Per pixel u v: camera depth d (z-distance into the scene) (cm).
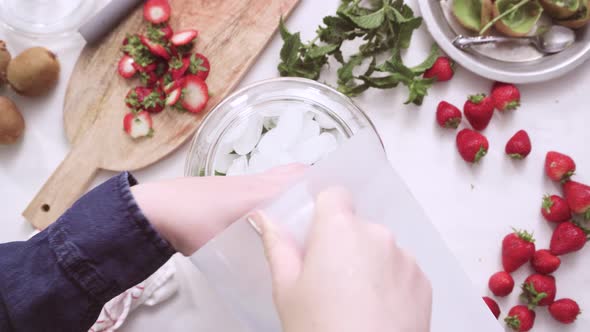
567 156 101
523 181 104
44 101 102
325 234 47
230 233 56
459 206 103
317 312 43
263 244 54
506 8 100
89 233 66
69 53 103
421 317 46
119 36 100
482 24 101
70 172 98
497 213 104
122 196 67
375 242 47
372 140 59
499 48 103
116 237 66
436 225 103
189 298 93
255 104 90
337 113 88
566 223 101
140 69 99
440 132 103
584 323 103
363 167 58
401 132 103
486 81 104
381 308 43
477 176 104
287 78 90
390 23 96
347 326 41
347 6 99
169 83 100
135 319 93
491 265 103
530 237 99
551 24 103
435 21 99
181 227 70
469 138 100
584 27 102
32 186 101
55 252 67
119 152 99
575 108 105
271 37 101
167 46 99
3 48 98
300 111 88
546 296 99
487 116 100
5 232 100
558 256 104
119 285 68
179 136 99
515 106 101
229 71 100
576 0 98
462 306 65
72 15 104
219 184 71
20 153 101
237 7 100
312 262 46
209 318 93
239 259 58
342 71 97
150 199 70
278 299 48
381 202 60
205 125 89
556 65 100
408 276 47
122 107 100
